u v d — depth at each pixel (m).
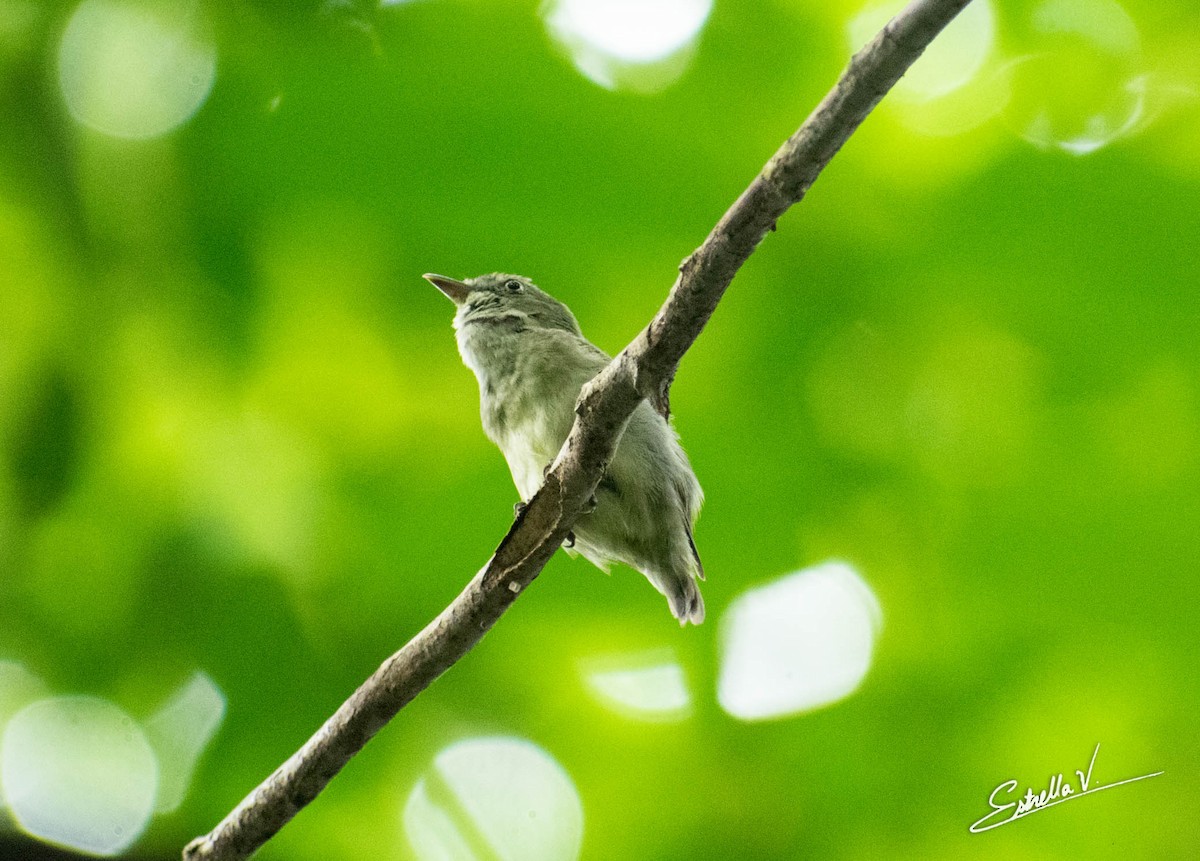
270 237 10.38
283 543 10.80
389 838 11.73
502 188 10.08
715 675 11.54
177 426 10.73
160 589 10.95
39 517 10.73
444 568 11.01
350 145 10.02
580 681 11.79
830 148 6.12
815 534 10.93
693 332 6.82
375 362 11.06
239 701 11.22
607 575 11.41
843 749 11.33
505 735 11.87
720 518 10.95
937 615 10.95
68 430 10.55
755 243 6.44
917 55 5.84
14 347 10.40
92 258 10.28
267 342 10.82
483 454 11.21
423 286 10.86
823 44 10.60
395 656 8.11
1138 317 10.33
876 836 11.30
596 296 10.73
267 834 8.48
